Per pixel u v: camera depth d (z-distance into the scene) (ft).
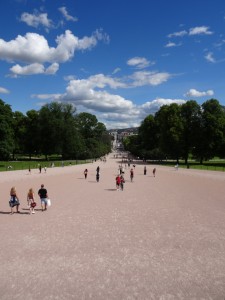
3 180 147.95
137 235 55.36
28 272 38.83
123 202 90.84
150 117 404.98
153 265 41.37
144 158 383.86
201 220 67.46
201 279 37.24
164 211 77.36
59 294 33.37
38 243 50.14
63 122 374.43
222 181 152.66
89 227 60.70
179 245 49.85
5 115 259.60
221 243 51.03
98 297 32.78
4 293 33.58
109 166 292.40
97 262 42.22
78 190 118.01
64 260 42.86
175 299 32.53
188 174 195.00
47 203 77.30
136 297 32.83
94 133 524.52
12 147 256.93
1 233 55.93
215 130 287.28
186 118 315.37
